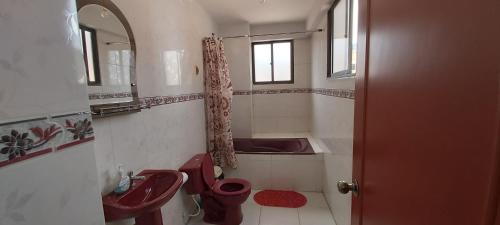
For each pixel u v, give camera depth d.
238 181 2.30
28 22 0.45
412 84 0.54
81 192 0.56
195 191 2.08
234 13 2.99
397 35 0.60
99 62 1.19
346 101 1.75
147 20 1.61
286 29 3.57
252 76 3.95
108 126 1.25
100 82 1.20
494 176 0.35
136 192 1.33
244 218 2.26
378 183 0.73
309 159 2.77
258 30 3.62
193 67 2.45
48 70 0.48
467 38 0.39
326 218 2.23
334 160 2.17
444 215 0.45
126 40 1.39
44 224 0.48
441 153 0.45
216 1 2.54
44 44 0.48
